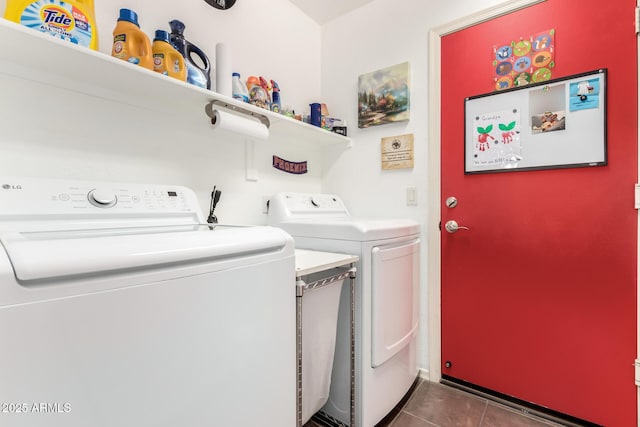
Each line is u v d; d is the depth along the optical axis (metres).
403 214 1.90
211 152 1.56
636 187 1.28
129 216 1.03
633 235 1.29
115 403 0.57
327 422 1.45
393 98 1.92
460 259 1.71
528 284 1.53
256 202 1.78
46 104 1.04
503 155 1.58
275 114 1.54
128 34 1.07
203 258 0.71
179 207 1.18
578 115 1.39
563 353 1.44
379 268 1.35
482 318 1.65
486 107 1.62
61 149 1.08
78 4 0.93
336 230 1.41
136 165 1.27
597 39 1.35
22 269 0.47
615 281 1.33
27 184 0.86
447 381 1.77
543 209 1.48
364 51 2.07
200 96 1.26
